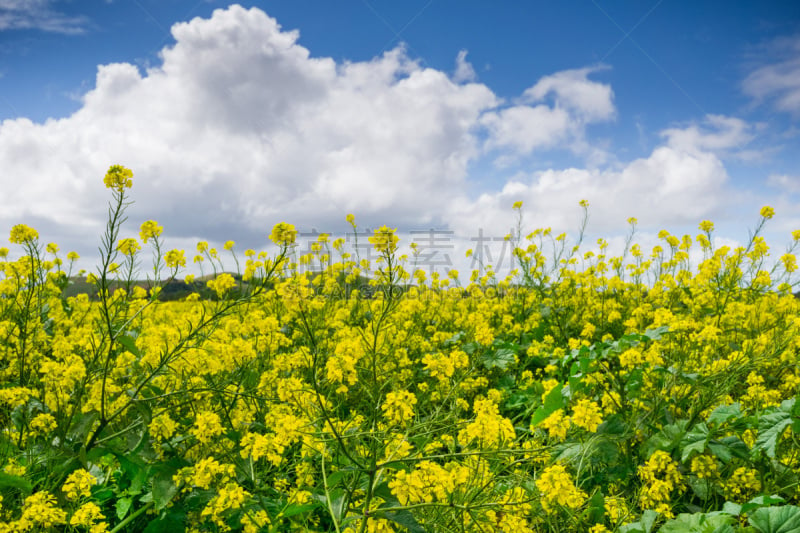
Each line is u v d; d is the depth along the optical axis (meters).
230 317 4.38
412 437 2.45
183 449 2.70
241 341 3.26
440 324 6.73
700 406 3.11
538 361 5.32
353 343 2.94
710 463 2.66
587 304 6.62
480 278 7.95
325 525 2.55
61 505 2.38
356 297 5.59
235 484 2.20
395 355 4.37
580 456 2.97
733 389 3.90
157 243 2.87
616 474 3.00
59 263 5.32
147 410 2.47
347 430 2.59
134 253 2.86
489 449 2.39
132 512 2.53
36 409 2.96
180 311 7.43
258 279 2.80
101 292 2.41
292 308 2.61
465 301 7.87
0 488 2.40
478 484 2.34
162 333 3.78
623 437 2.99
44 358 3.85
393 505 2.12
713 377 3.22
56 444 2.63
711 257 5.92
